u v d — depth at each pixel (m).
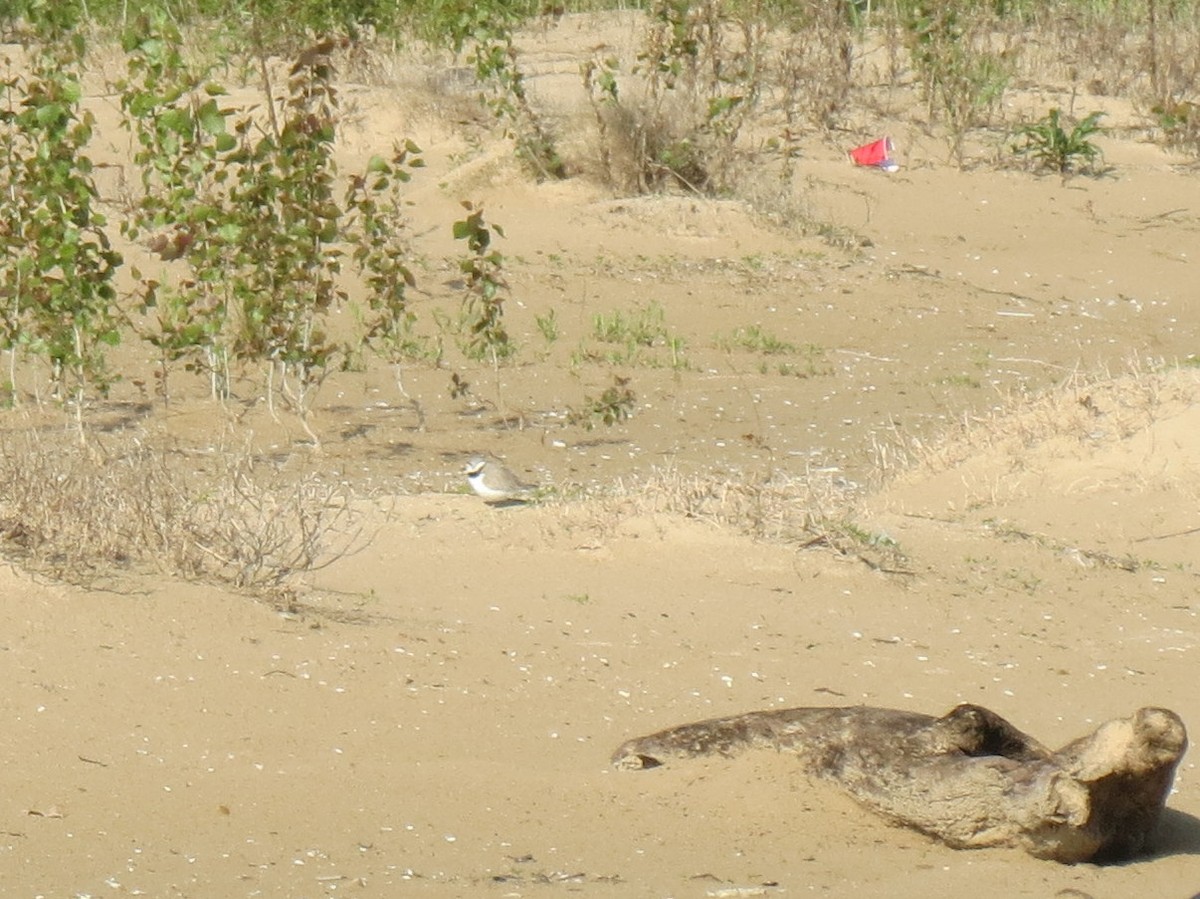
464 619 31.02
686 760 24.84
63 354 44.47
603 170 67.88
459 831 22.92
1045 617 33.09
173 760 24.75
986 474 41.75
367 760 25.09
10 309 46.53
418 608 31.41
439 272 60.19
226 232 45.97
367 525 35.38
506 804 23.83
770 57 80.25
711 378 53.91
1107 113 80.31
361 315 54.88
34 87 46.38
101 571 29.81
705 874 21.45
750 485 37.75
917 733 23.39
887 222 68.44
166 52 47.06
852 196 70.00
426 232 63.41
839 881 21.22
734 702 28.08
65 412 45.72
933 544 36.62
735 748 24.77
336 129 68.81
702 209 65.88
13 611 28.14
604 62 72.31
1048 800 21.50
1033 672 30.31
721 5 74.69
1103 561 36.22
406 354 53.84
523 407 50.28
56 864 21.58
